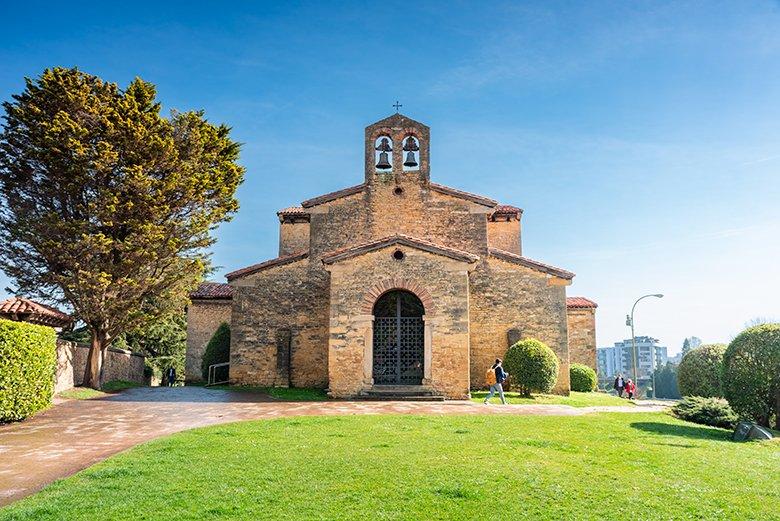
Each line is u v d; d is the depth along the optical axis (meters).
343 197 27.41
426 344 22.56
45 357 17.14
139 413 17.52
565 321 25.75
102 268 23.41
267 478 9.16
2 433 14.13
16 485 9.44
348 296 23.12
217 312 34.88
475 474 9.38
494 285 26.27
